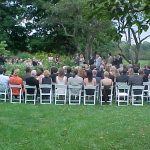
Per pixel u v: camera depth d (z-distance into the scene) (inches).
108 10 331.9
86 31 1662.2
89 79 768.9
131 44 1518.2
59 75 776.3
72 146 441.4
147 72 887.1
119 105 764.0
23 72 952.9
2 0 2138.3
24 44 2160.4
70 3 1625.2
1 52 1488.7
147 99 813.9
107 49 1749.5
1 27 2128.4
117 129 532.7
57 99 788.0
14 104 730.8
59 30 1934.1
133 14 330.0
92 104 767.7
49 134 495.8
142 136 495.5
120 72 912.9
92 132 511.2
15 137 477.1
